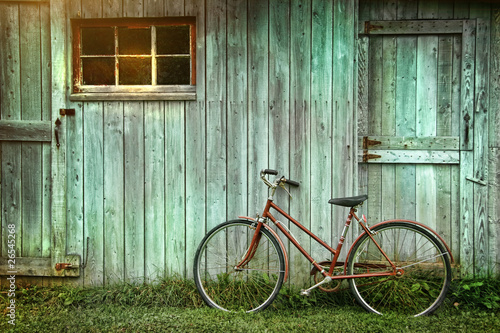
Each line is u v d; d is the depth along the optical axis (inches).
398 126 138.3
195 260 128.0
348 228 130.5
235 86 133.9
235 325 112.7
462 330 110.1
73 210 136.6
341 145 132.6
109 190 136.6
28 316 119.3
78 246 136.9
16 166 137.3
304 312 123.1
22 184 137.5
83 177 136.6
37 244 137.8
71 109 135.0
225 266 135.4
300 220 134.0
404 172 138.7
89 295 130.3
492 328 111.4
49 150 137.2
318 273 131.0
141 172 136.0
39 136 135.9
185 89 136.4
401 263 134.0
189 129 135.0
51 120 135.5
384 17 136.8
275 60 133.0
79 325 113.7
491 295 125.7
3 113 136.5
